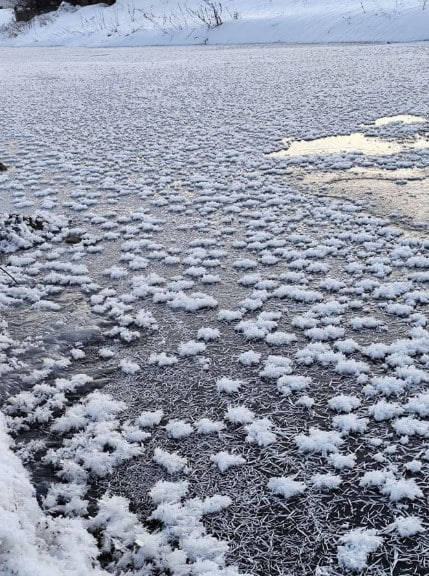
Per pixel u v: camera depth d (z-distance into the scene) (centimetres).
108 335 436
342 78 1523
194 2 3669
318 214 648
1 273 541
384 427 326
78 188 804
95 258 579
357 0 2738
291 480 291
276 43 2580
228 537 264
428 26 2189
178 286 502
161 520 273
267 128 1071
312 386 364
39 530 254
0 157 1002
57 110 1409
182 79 1747
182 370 389
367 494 283
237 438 325
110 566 250
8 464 296
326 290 484
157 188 786
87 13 4109
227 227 636
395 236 580
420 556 250
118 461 311
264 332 424
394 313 441
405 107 1142
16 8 4553
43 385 373
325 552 255
